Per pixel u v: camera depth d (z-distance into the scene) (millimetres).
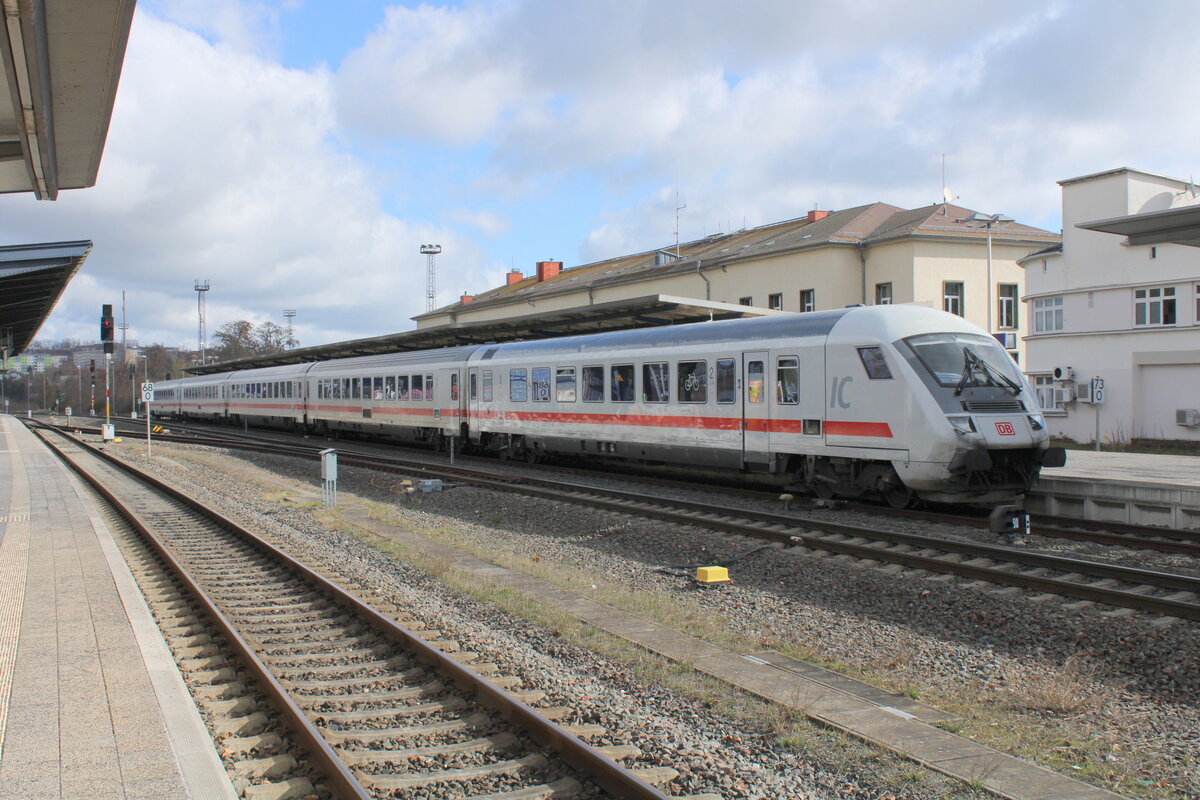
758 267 38344
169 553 11281
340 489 20609
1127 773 5008
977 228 35656
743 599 9273
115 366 128000
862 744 5387
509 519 15008
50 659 6484
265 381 43656
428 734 5457
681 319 23297
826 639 7820
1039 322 33656
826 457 14812
